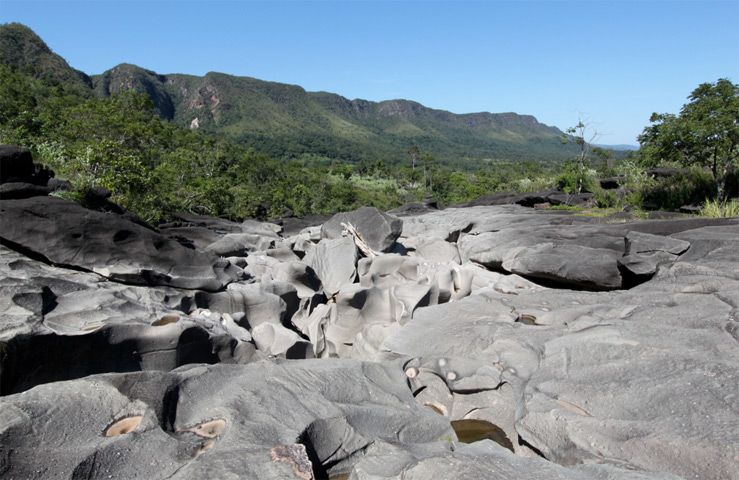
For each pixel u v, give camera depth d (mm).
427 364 6652
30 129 30156
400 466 3666
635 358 5438
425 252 15547
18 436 3492
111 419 3984
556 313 7625
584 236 12148
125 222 8672
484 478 3209
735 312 6219
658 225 11156
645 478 3361
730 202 14203
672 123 15852
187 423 4234
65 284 6980
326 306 10406
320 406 4602
